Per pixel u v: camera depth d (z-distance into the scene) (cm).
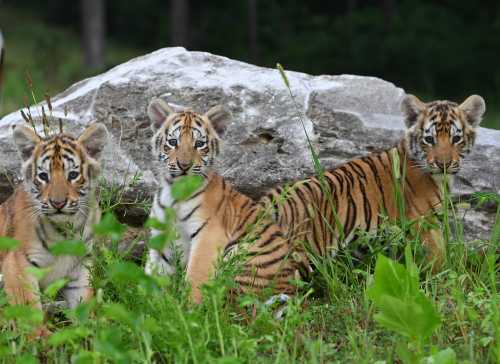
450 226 1220
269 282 1041
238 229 1086
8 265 992
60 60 4103
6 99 2805
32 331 911
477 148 1273
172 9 4259
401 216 1118
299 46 4044
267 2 4478
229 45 4400
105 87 1252
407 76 3778
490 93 3712
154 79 1262
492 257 953
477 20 4159
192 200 1069
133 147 1245
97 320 828
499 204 1130
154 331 801
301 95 1272
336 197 1173
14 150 1207
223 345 802
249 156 1249
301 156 1250
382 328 935
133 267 755
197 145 1075
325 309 992
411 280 851
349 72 3878
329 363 845
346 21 4025
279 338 883
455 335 925
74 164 995
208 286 861
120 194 1173
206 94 1258
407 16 3988
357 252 1166
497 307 906
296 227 1120
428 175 1197
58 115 1245
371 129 1273
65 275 1029
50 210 977
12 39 4644
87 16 4284
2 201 1234
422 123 1185
